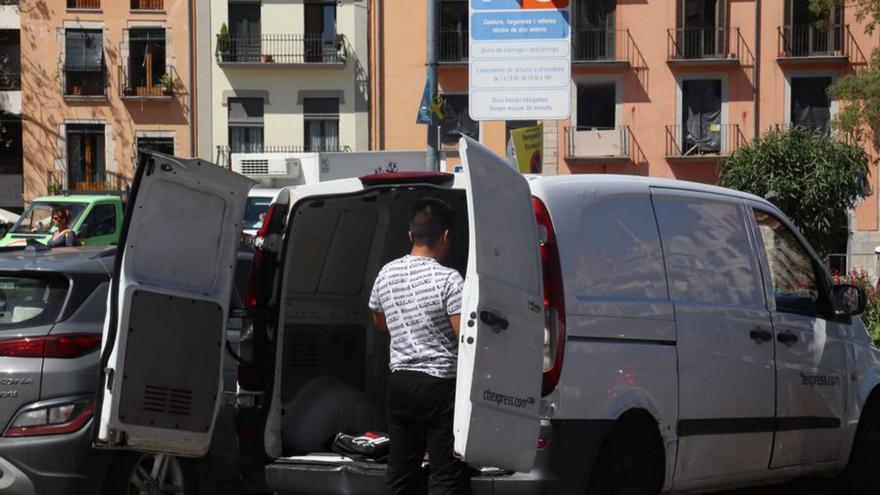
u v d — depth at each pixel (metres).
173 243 7.47
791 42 49.50
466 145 6.55
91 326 8.24
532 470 6.84
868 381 10.05
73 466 7.96
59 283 8.38
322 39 51.12
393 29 50.97
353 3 50.97
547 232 7.14
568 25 14.28
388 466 6.97
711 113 50.03
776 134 34.59
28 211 30.23
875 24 44.88
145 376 7.27
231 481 9.57
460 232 8.27
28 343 8.01
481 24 14.45
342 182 7.82
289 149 51.22
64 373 8.01
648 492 7.70
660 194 8.20
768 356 8.83
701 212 8.58
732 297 8.64
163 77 51.22
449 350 6.81
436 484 6.75
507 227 6.76
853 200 33.94
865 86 42.25
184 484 8.62
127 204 7.27
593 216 7.51
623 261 7.63
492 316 6.52
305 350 8.09
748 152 33.94
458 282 6.82
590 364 7.12
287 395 7.95
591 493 7.24
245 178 7.71
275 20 51.03
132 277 7.27
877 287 21.66
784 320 9.11
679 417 7.89
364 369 8.46
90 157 51.81
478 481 6.82
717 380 8.26
